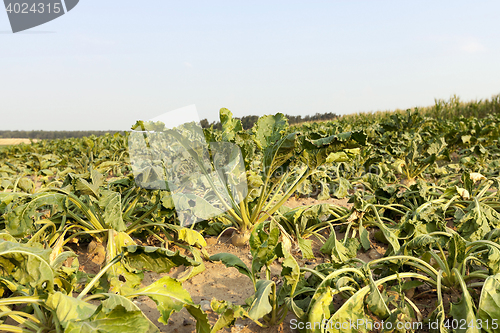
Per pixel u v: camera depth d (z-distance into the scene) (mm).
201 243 2607
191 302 1615
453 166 5387
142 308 2133
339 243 2555
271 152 2699
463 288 1675
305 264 2756
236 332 1827
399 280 1856
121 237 2377
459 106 16250
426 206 2916
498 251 1802
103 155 8547
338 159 2662
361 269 1934
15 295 1864
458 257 1902
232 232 3426
